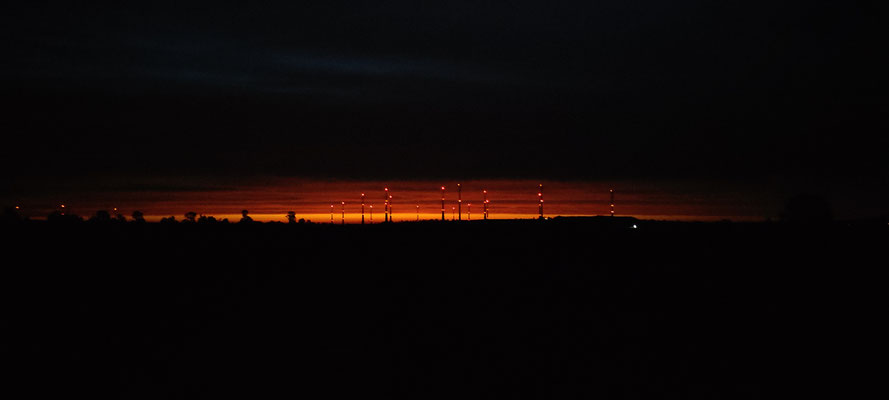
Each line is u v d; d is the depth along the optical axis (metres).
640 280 25.27
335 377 12.72
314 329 17.00
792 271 26.66
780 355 14.30
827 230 39.50
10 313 19.23
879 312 18.88
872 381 12.59
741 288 23.22
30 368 13.45
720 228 43.03
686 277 25.84
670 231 42.50
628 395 11.74
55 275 26.67
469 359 14.01
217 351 14.77
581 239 40.41
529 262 30.94
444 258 32.81
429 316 18.66
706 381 12.56
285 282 25.19
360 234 45.38
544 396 11.64
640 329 16.86
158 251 34.97
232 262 31.28
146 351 14.83
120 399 11.55
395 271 28.27
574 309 19.67
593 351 14.70
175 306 20.36
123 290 23.36
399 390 11.95
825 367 13.49
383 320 18.09
